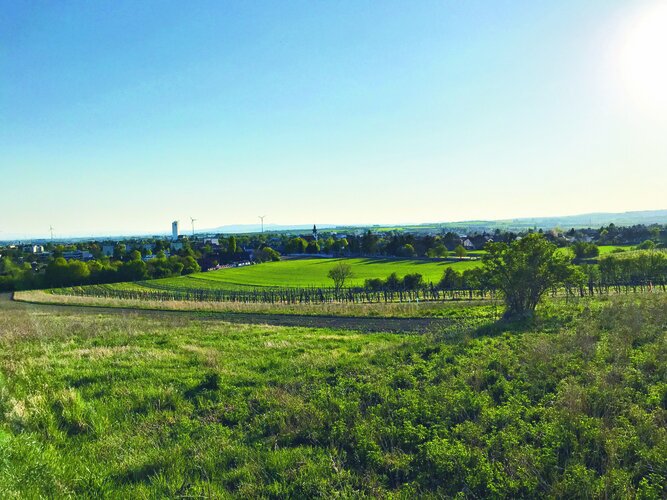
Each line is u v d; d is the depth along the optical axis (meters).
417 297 59.75
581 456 8.48
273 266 150.62
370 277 109.81
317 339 23.53
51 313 44.09
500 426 10.06
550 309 28.34
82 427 10.42
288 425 10.67
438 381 13.48
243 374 15.02
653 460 8.17
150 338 23.28
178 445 9.66
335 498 7.55
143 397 12.43
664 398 10.87
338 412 11.20
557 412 10.29
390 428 10.08
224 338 23.59
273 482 8.23
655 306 23.53
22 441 8.84
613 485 7.41
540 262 27.06
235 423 11.15
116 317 37.47
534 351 15.62
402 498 7.55
